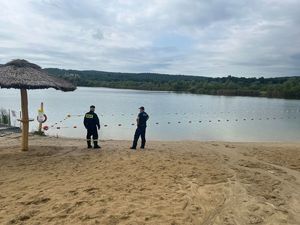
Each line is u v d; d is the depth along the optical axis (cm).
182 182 902
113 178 920
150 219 642
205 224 646
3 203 706
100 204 709
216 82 11419
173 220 643
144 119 1466
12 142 1545
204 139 2152
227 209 727
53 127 2402
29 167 1040
